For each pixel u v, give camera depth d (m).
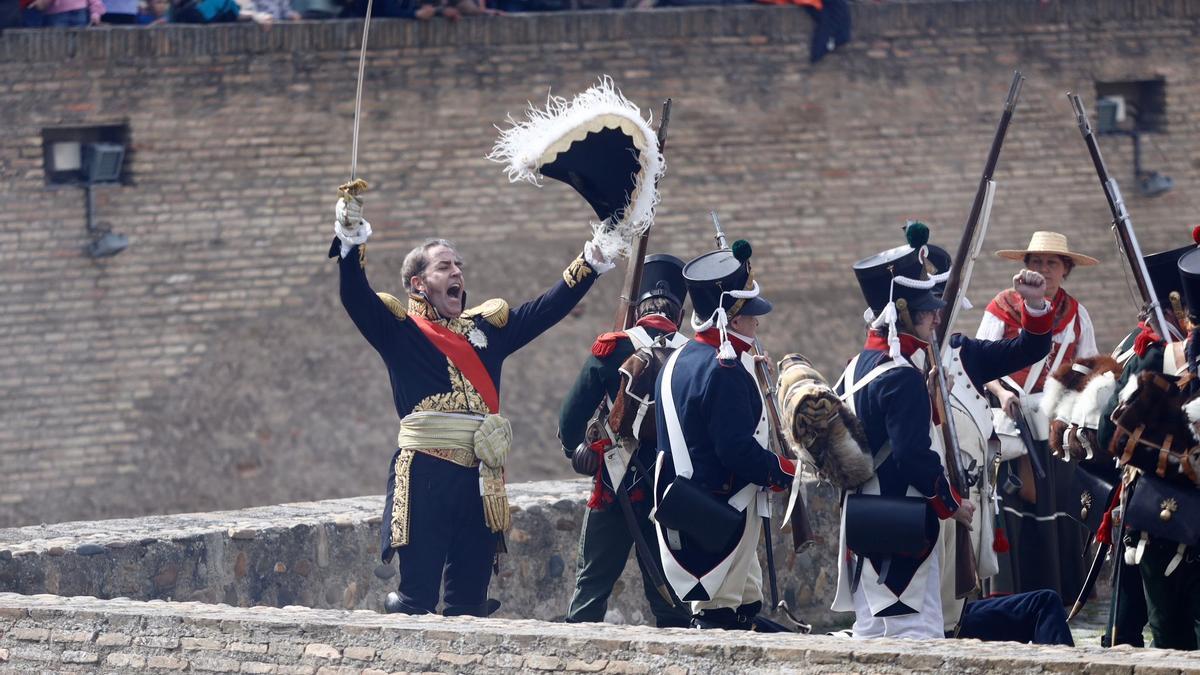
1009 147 54.59
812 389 19.86
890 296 20.09
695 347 21.31
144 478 49.06
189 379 49.41
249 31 49.50
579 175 22.92
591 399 23.34
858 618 20.38
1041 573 26.52
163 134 49.16
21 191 48.34
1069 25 55.06
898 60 53.81
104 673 18.27
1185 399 18.97
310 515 26.39
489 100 50.69
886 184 53.69
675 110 52.16
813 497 27.98
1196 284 19.30
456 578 22.48
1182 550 19.20
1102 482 22.59
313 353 50.03
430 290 22.48
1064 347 26.66
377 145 50.19
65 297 48.69
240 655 17.61
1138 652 14.69
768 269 52.84
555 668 16.22
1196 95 55.91
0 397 48.28
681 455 21.09
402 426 22.31
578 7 52.34
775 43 52.81
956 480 20.31
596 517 23.83
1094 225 55.22
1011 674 14.42
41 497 48.34
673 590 21.45
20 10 48.69
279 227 49.78
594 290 51.75
